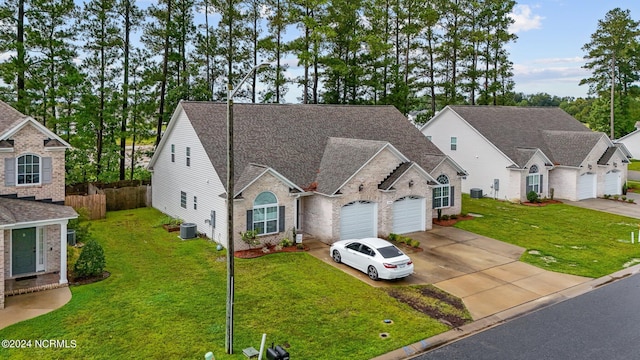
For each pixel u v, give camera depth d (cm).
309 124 2911
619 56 5422
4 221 1560
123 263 2017
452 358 1282
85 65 3538
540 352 1321
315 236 2466
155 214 3066
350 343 1343
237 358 1238
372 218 2502
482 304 1656
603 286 1867
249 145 2559
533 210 3294
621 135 6581
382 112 3397
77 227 2206
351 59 4559
